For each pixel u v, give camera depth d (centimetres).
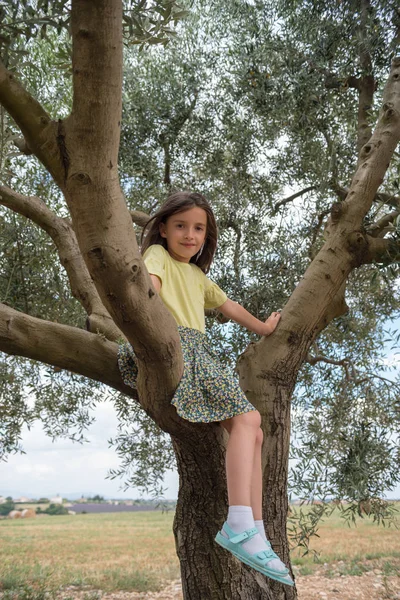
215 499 262
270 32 427
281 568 174
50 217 335
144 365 179
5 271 436
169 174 479
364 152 335
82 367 237
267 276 420
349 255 311
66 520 1335
